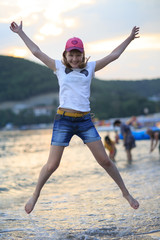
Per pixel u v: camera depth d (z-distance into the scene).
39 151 15.33
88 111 3.05
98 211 3.85
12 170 8.60
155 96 151.38
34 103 131.12
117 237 2.83
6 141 25.47
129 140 10.37
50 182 6.47
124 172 7.47
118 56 3.20
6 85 139.75
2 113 96.00
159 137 11.60
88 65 3.10
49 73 154.62
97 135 3.05
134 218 3.41
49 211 3.95
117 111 105.44
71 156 12.42
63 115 2.99
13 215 3.78
